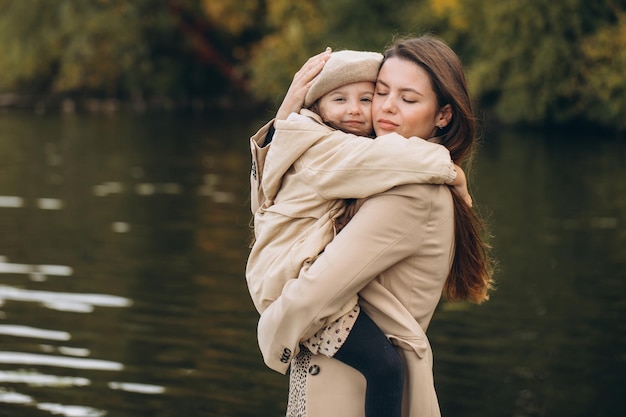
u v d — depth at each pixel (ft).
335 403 10.37
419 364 10.34
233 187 52.11
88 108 111.96
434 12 92.94
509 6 82.53
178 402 20.15
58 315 26.43
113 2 110.63
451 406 20.27
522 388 21.36
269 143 11.12
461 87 10.64
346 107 10.75
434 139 10.77
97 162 62.90
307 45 101.60
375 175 10.08
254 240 11.33
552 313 27.45
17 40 111.04
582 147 75.00
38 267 32.07
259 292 10.59
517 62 83.76
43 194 48.62
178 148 72.28
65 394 20.52
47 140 76.89
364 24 99.55
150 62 112.16
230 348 23.73
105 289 29.22
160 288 29.35
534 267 33.06
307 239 10.34
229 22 110.73
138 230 39.01
